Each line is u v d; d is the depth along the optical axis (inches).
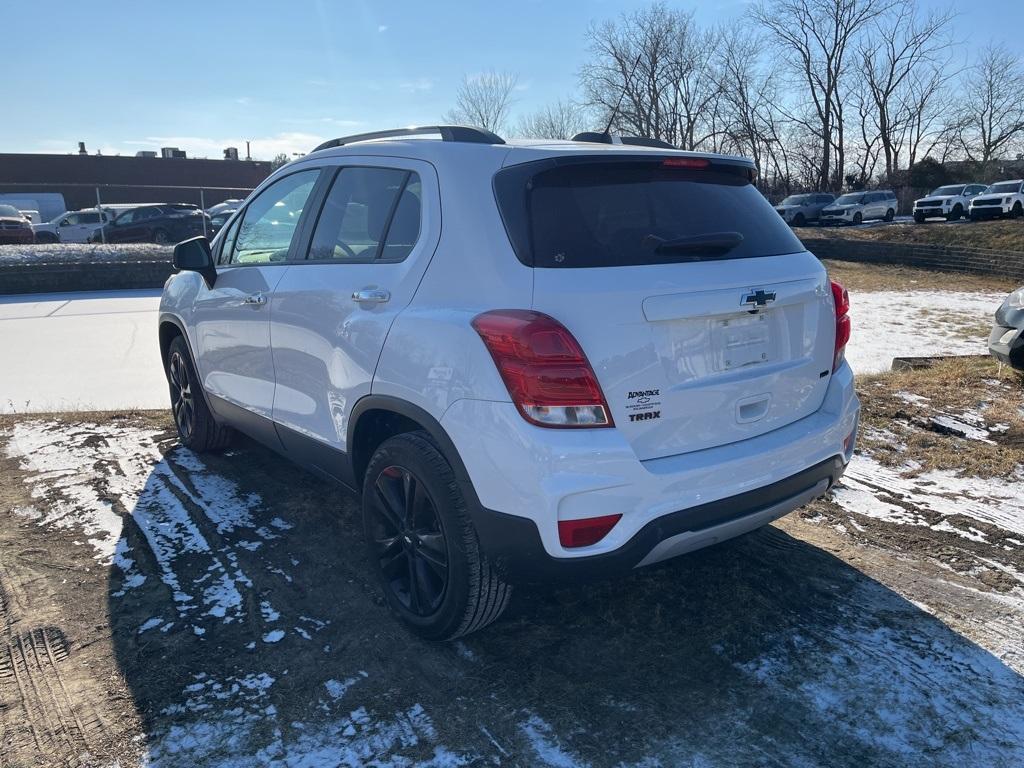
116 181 1770.4
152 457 188.1
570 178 103.7
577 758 89.2
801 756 89.4
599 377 92.7
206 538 144.3
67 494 164.6
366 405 113.7
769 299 104.8
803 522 150.4
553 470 90.4
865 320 472.7
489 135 116.3
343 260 125.1
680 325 98.0
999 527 146.9
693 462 98.6
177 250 156.4
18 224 863.1
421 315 104.3
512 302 95.1
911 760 88.7
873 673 104.1
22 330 392.2
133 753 90.4
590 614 119.3
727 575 130.3
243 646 111.0
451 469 101.8
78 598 123.8
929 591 124.8
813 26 1897.1
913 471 174.9
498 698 99.8
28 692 101.5
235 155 2014.0
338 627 116.0
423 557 109.2
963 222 1178.0
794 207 1347.2
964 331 427.5
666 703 98.6
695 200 110.4
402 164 119.2
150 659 108.0
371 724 95.1
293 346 133.7
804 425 113.8
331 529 148.3
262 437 156.3
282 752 90.5
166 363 197.0
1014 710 96.9
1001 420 203.9
